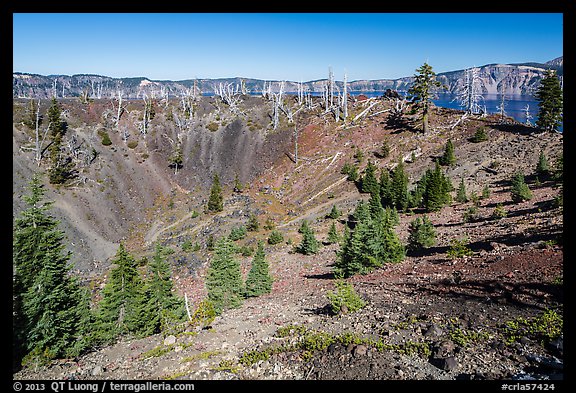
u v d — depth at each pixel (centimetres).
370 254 2566
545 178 4456
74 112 9762
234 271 2256
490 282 1602
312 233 4091
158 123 10231
